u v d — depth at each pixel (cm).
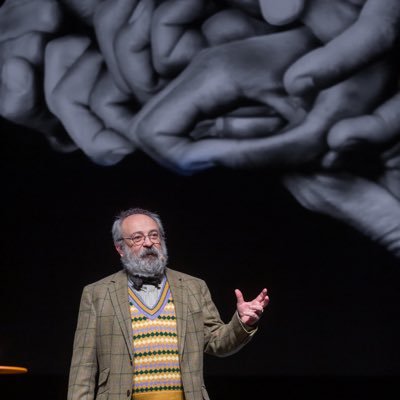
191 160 924
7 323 946
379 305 877
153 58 935
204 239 918
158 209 930
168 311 443
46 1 977
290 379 888
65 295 944
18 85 979
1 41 995
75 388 430
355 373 877
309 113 895
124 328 433
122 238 458
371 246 881
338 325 884
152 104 936
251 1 914
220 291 909
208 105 921
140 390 425
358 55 889
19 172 971
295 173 899
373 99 889
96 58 959
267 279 902
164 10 933
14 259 958
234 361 900
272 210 904
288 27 904
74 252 949
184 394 428
